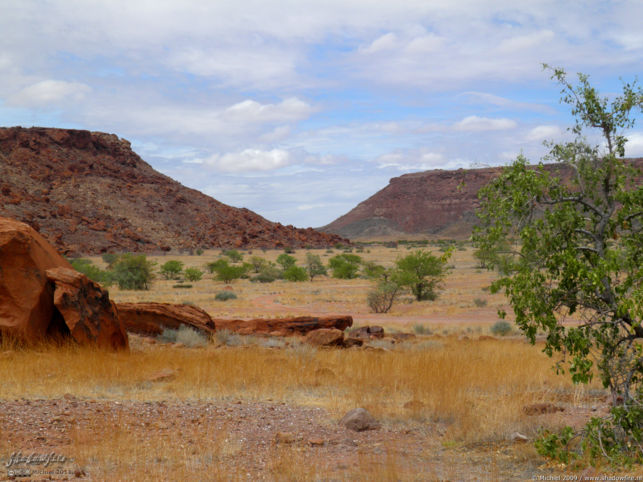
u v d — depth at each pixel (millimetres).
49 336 14750
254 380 11297
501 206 6230
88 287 15562
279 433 7242
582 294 6363
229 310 40938
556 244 6391
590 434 5973
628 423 6008
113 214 176375
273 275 81000
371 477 5398
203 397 9836
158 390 10312
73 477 5410
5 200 153625
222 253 160125
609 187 6566
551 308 6219
